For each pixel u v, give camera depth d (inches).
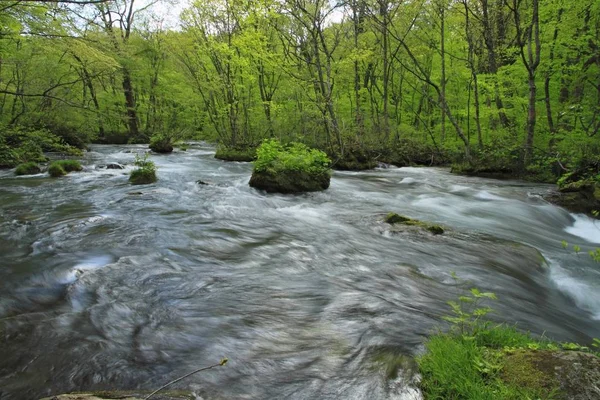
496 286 195.3
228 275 189.9
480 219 352.5
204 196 391.5
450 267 217.3
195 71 826.8
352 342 129.5
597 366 97.3
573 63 629.9
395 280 192.1
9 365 110.8
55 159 664.4
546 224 361.1
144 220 287.6
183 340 128.5
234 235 261.1
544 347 120.5
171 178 504.4
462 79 901.2
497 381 97.2
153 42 1111.0
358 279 191.3
